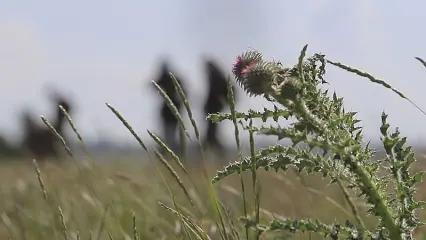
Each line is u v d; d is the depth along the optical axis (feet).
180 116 14.32
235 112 11.78
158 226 19.27
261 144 12.17
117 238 17.98
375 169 11.19
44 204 23.20
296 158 11.05
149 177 27.02
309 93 11.27
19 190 27.14
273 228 10.35
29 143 57.41
